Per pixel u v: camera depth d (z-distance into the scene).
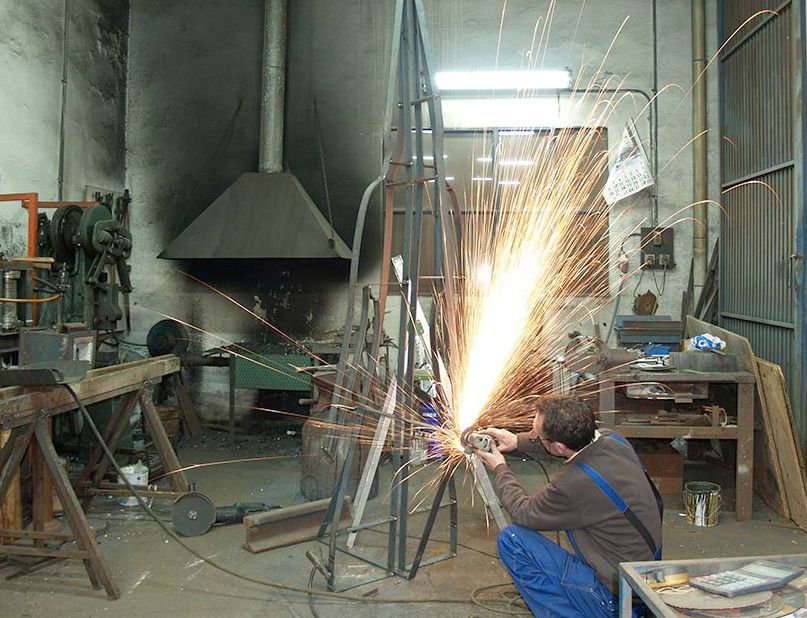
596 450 2.69
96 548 3.25
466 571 3.56
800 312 4.60
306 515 4.03
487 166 6.57
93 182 6.48
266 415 6.89
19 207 5.41
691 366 4.65
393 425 3.48
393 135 6.73
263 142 6.62
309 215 6.25
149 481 4.99
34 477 3.69
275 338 6.90
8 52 5.31
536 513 2.72
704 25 6.42
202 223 6.31
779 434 4.43
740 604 1.98
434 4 6.73
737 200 5.73
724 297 5.96
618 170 6.29
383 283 3.41
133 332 7.02
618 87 6.55
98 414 5.49
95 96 6.50
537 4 6.65
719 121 6.04
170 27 7.01
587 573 2.70
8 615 3.07
